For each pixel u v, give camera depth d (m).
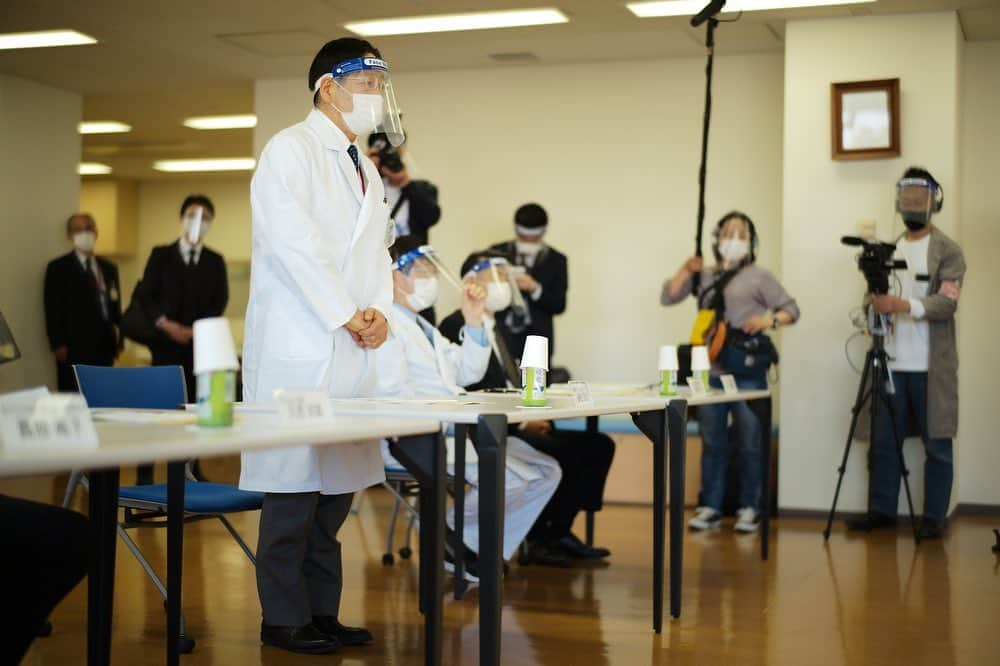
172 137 10.26
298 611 3.19
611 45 6.96
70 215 8.34
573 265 7.50
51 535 2.03
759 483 5.78
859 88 6.13
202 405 2.00
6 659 2.01
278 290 3.01
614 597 4.09
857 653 3.33
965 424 6.70
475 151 7.65
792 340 6.30
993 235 6.64
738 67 7.19
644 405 3.43
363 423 2.16
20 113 7.94
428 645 2.33
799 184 6.29
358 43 3.13
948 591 4.27
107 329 7.72
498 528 2.40
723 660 3.23
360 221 3.15
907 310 5.53
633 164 7.39
